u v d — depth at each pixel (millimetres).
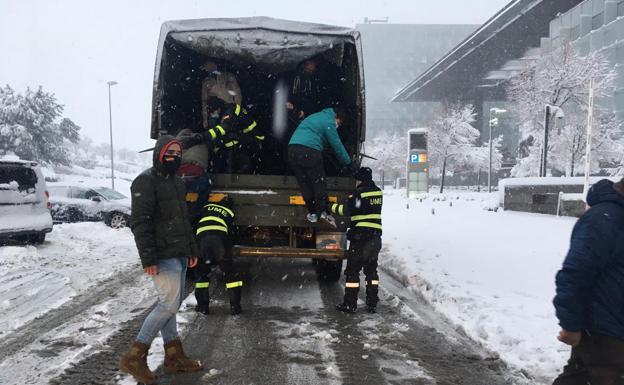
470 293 7340
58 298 7402
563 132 36406
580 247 2871
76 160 78000
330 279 8844
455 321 6293
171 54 9117
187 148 7539
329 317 6629
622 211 2879
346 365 4938
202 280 6676
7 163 11578
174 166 4453
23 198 11711
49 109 59969
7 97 57844
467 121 54594
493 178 71938
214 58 9672
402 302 7359
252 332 5934
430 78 85250
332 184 7637
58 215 17859
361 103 8578
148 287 8227
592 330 2914
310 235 7914
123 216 17438
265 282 8859
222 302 7391
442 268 9234
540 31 66062
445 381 4594
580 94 36188
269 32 8445
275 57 8922
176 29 8391
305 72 9398
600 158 37844
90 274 9211
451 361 5094
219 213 6672
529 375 4641
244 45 8539
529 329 5715
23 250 10938
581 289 2865
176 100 9453
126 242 13672
